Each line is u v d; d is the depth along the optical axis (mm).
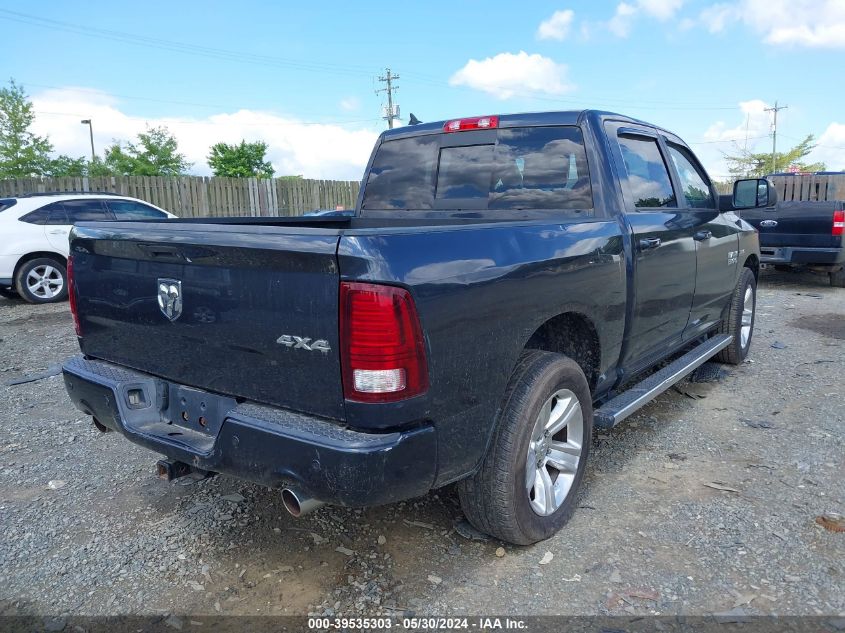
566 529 3188
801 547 2975
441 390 2377
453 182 4164
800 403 4930
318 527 3266
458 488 2871
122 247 2865
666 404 4973
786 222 9922
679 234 4074
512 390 2791
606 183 3586
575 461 3221
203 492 3674
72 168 38250
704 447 4148
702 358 4715
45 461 4113
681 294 4234
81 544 3150
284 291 2324
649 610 2574
